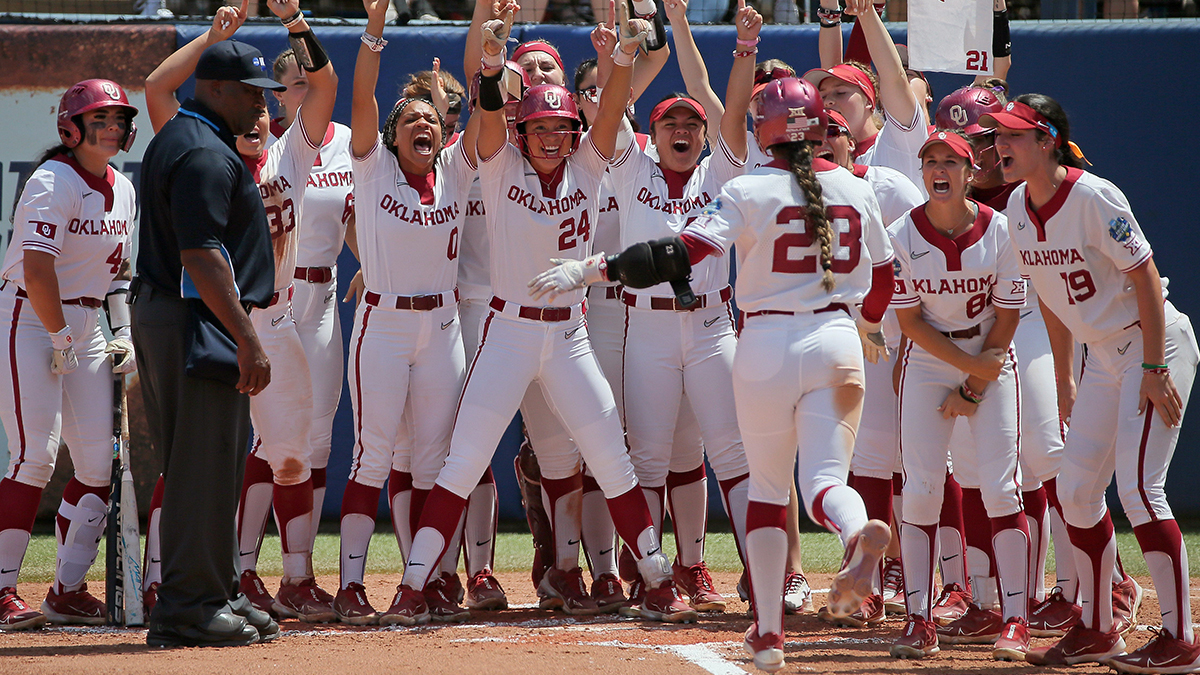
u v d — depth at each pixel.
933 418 16.69
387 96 31.06
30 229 17.86
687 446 20.36
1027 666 15.68
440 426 19.27
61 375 18.77
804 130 13.77
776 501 13.92
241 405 16.22
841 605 12.45
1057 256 15.66
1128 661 15.18
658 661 15.34
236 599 16.80
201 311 15.75
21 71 30.16
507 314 18.45
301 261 20.70
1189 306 30.84
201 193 15.30
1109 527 16.00
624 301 19.69
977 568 17.58
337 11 34.59
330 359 21.00
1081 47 31.09
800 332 13.42
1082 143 31.19
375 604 21.09
